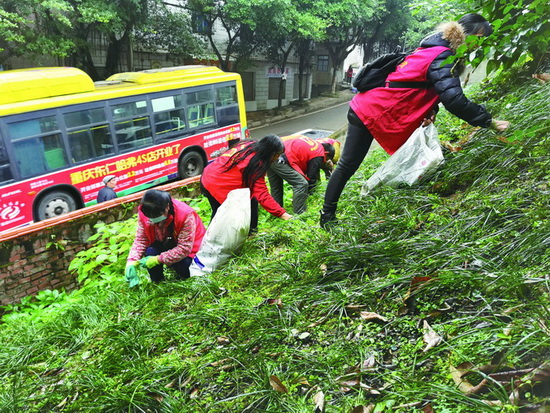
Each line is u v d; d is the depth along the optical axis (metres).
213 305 2.98
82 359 2.85
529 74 5.09
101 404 2.21
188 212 3.63
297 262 3.16
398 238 3.00
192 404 2.10
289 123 24.36
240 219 3.70
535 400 1.47
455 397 1.59
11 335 3.77
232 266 3.60
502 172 3.24
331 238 3.31
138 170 9.94
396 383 1.79
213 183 4.16
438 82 2.89
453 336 1.95
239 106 12.30
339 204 4.12
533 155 3.23
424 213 3.33
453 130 4.87
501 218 2.68
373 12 25.05
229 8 18.53
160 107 10.23
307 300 2.67
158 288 3.61
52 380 2.65
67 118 8.54
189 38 19.03
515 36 1.98
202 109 11.27
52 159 8.39
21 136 7.94
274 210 4.17
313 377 2.02
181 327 2.85
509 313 1.92
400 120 3.16
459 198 3.31
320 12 21.47
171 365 2.42
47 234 5.27
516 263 2.20
